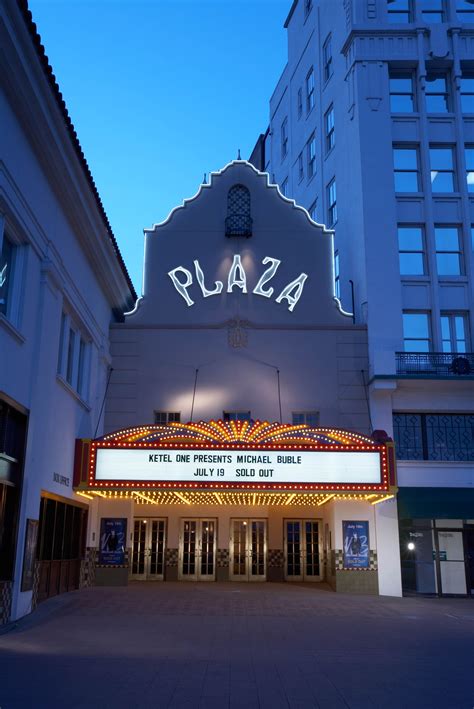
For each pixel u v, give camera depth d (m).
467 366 23.39
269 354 24.30
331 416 23.73
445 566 22.47
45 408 15.88
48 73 13.69
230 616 15.18
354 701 7.72
